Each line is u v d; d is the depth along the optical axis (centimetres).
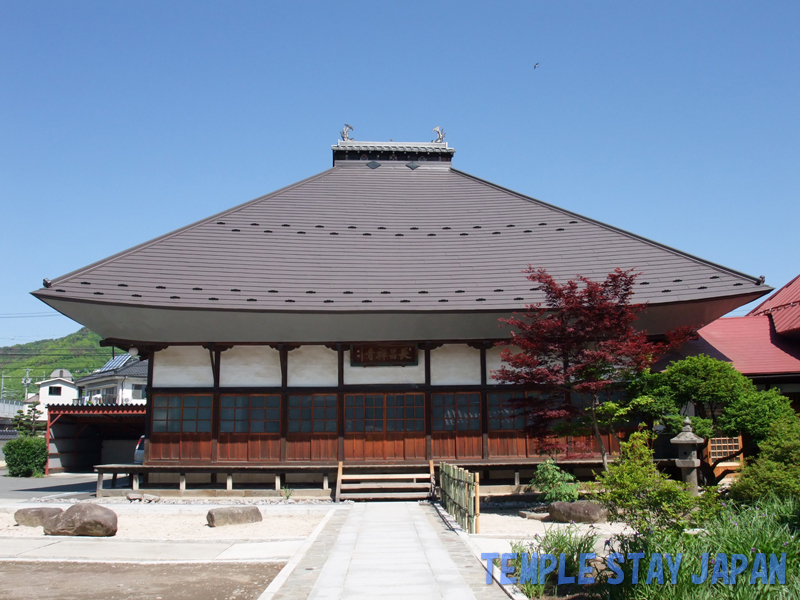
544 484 1719
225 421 2030
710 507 1038
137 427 3462
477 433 2041
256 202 2558
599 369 1614
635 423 1997
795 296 2595
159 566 1095
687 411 1936
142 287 1978
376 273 2164
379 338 2030
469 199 2716
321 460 2014
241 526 1532
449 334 2023
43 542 1306
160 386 2036
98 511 1394
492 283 2103
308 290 2045
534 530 1428
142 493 1973
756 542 859
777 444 1338
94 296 1886
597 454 1992
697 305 1964
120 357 5309
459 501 1475
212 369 2038
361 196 2712
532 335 1647
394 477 1934
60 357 11150
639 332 1759
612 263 2195
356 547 1195
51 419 3092
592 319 1600
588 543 990
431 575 976
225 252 2225
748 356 2284
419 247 2338
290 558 1126
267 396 2044
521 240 2372
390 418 2045
